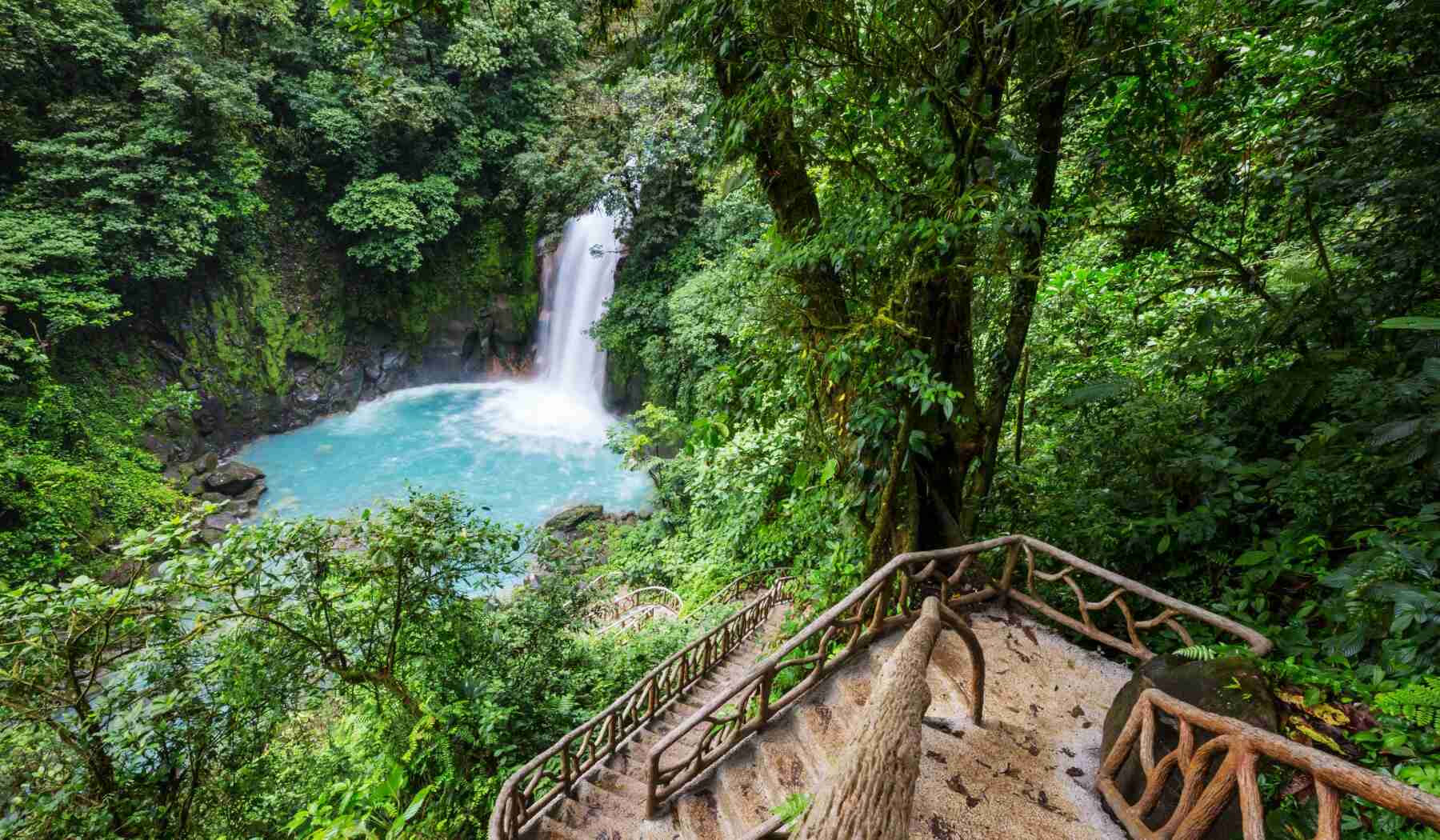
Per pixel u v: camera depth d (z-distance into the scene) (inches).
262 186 825.5
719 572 467.2
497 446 855.1
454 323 990.4
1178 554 174.2
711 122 176.1
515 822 173.3
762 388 186.4
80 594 191.3
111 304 623.2
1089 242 285.1
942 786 119.1
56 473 540.1
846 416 180.2
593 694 306.7
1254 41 173.2
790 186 182.4
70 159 614.5
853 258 158.9
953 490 193.5
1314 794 93.4
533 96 865.5
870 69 141.4
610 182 711.1
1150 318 261.7
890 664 75.3
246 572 217.2
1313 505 148.3
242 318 808.3
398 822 171.5
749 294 191.2
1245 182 201.9
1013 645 162.2
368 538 243.6
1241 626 114.2
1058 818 111.3
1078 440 222.8
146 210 668.7
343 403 917.2
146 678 214.4
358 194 815.7
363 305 924.6
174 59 639.8
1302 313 167.8
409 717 253.1
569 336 976.9
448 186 856.3
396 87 772.6
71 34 604.4
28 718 191.6
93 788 202.2
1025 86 155.0
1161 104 166.2
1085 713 139.6
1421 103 149.6
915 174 157.5
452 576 258.5
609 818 187.9
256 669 218.1
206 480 677.3
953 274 155.8
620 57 187.3
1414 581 115.1
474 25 717.3
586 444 866.1
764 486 367.9
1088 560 186.1
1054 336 286.5
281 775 246.7
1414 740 96.7
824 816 50.0
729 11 146.6
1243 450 181.3
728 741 150.1
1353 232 173.5
